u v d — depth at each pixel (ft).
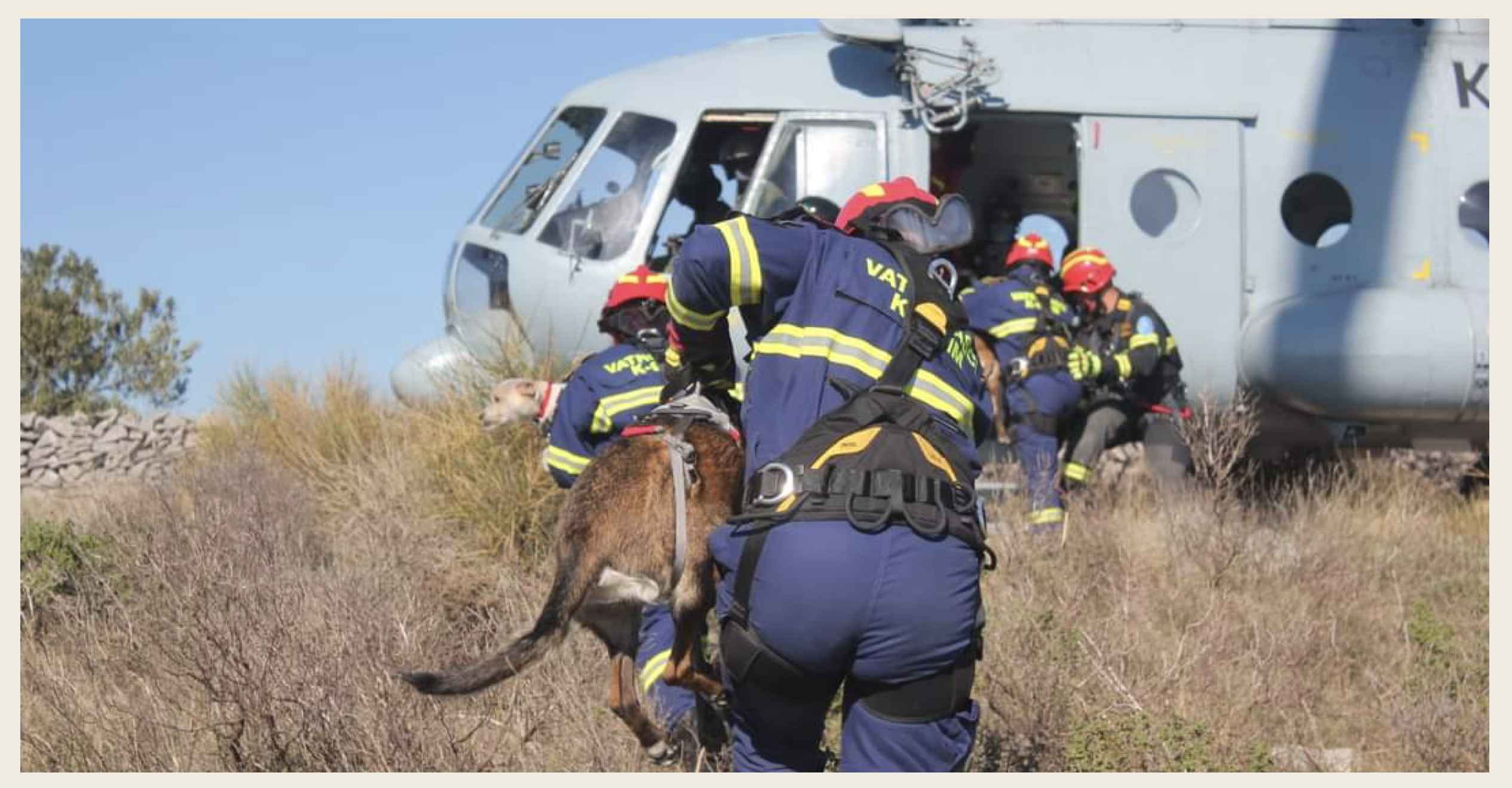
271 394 29.35
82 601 17.21
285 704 13.57
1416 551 24.57
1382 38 30.09
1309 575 21.71
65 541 19.97
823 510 9.84
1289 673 17.75
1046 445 24.88
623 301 17.20
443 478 22.98
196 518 19.98
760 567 9.95
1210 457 24.73
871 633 9.81
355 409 27.68
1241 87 29.22
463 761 13.53
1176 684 16.81
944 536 9.94
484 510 21.98
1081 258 26.68
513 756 14.12
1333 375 28.09
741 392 15.24
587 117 28.71
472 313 28.27
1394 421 29.30
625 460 13.96
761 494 10.06
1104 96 28.58
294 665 13.82
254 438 29.27
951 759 10.21
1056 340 25.16
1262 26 29.89
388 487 23.44
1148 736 14.69
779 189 27.61
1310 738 16.69
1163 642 18.69
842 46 29.01
